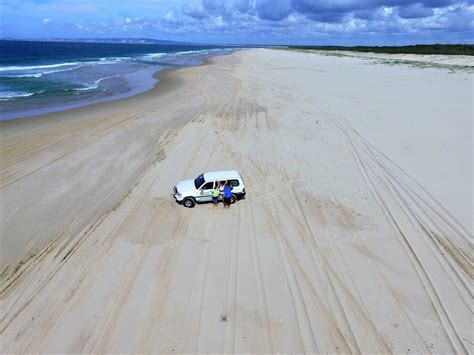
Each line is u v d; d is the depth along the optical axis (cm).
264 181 1970
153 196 1798
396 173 1991
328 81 5050
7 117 3020
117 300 1142
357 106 3428
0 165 2080
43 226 1527
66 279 1232
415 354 967
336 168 2106
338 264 1312
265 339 1009
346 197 1784
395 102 3531
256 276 1250
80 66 7850
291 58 10444
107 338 1012
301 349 979
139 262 1318
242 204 1736
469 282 1222
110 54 13825
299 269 1286
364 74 5781
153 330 1036
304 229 1528
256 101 3806
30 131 2670
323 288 1198
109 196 1789
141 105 3609
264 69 6988
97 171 2056
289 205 1722
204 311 1100
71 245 1412
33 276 1245
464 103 3372
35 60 9462
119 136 2639
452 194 1747
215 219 1606
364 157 2228
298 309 1111
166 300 1141
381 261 1327
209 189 1686
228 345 989
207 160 2245
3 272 1262
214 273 1262
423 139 2455
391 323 1063
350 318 1080
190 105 3625
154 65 8444
